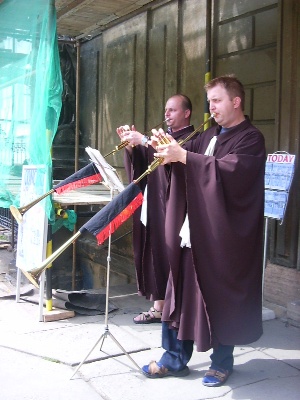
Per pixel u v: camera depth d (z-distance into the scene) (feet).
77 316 13.75
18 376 10.18
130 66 22.33
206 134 10.19
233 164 8.71
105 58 24.47
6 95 15.94
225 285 8.98
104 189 20.51
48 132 12.82
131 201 9.42
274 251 14.37
